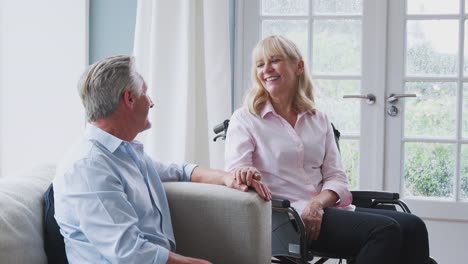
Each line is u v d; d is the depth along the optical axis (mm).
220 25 3158
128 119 1832
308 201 2375
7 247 1592
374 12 3303
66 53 3371
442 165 3320
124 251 1640
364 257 2133
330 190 2402
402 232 2318
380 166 3342
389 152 3352
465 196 3316
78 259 1719
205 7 3145
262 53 2439
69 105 3393
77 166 1716
